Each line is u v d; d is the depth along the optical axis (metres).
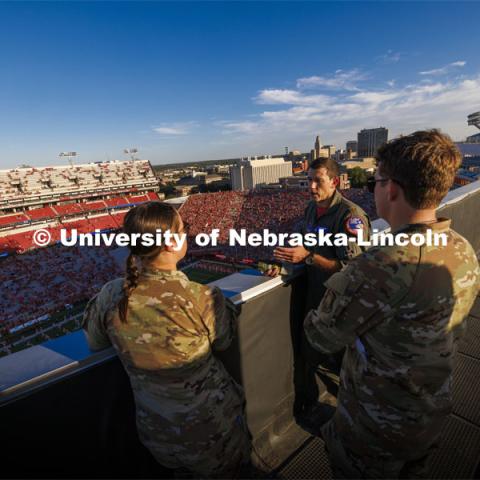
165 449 1.50
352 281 1.31
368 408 1.42
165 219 1.37
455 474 1.94
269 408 2.28
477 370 2.80
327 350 1.50
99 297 1.48
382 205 1.49
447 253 1.27
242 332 2.01
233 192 61.25
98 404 1.53
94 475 1.53
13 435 1.30
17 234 48.09
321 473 2.04
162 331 1.34
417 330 1.25
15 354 1.50
